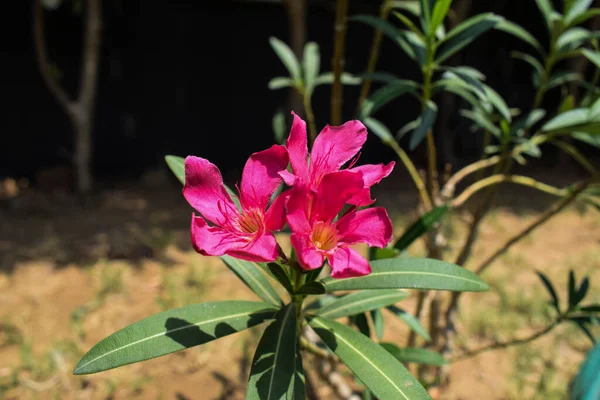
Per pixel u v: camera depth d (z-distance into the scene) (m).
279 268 1.17
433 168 1.88
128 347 1.12
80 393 2.84
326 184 1.02
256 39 7.59
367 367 1.15
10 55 6.52
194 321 1.22
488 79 8.31
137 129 7.30
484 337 3.54
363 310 1.49
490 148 2.03
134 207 6.02
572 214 6.07
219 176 1.10
